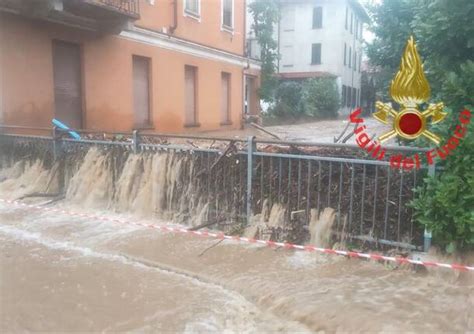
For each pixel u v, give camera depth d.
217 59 19.25
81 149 8.02
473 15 4.56
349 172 5.39
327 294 4.28
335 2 36.81
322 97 31.45
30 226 6.54
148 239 5.93
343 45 37.97
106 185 7.50
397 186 5.13
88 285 4.70
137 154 7.23
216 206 6.37
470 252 4.61
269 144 6.37
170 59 16.12
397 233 5.11
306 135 19.08
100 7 11.20
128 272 5.03
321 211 5.57
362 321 3.79
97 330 3.86
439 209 4.53
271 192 5.92
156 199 6.85
